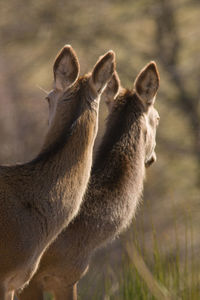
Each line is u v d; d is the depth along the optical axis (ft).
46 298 59.88
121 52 181.57
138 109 51.78
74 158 42.32
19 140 146.61
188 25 190.60
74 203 42.96
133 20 186.80
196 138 174.70
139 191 51.42
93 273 64.08
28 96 162.61
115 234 50.26
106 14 185.57
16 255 41.65
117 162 50.34
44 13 183.42
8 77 172.55
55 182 42.42
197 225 143.84
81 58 171.12
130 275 54.03
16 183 42.57
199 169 169.17
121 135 51.03
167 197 159.63
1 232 41.29
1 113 152.46
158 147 176.04
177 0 188.14
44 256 48.55
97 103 42.96
